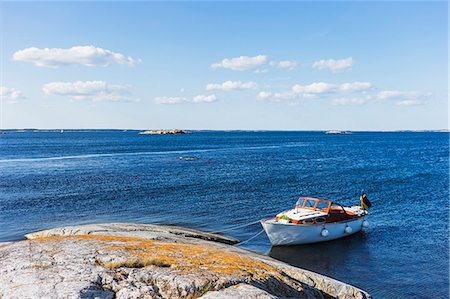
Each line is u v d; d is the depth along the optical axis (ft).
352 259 65.36
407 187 137.59
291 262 64.23
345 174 172.04
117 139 613.52
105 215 94.22
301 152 318.45
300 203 80.64
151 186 136.46
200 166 203.00
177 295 25.44
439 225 86.02
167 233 63.67
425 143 511.40
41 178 156.46
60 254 32.35
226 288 26.13
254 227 84.38
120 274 28.22
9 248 34.99
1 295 24.16
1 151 320.50
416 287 53.31
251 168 194.08
